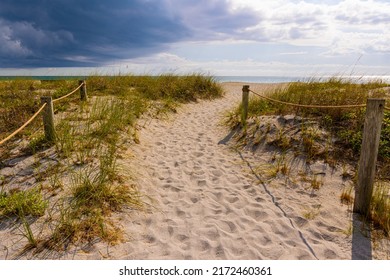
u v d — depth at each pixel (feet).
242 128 23.97
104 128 19.98
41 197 12.91
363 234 11.84
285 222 12.82
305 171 17.16
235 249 11.12
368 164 12.32
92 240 10.94
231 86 58.49
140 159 18.66
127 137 21.03
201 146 22.25
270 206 14.16
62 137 18.10
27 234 11.01
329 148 18.60
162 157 19.72
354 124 19.99
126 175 15.78
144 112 27.61
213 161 19.48
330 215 13.30
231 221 12.73
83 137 18.94
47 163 15.92
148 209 13.34
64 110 24.14
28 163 15.98
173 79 41.70
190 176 17.20
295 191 15.51
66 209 12.07
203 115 31.60
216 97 41.73
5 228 11.35
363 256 10.78
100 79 35.19
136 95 31.83
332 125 20.59
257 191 15.57
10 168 15.56
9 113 21.61
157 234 11.80
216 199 14.73
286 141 20.03
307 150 18.76
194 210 13.58
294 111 23.53
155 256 10.57
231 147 21.88
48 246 10.50
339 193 15.05
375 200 13.12
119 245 10.89
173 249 10.94
